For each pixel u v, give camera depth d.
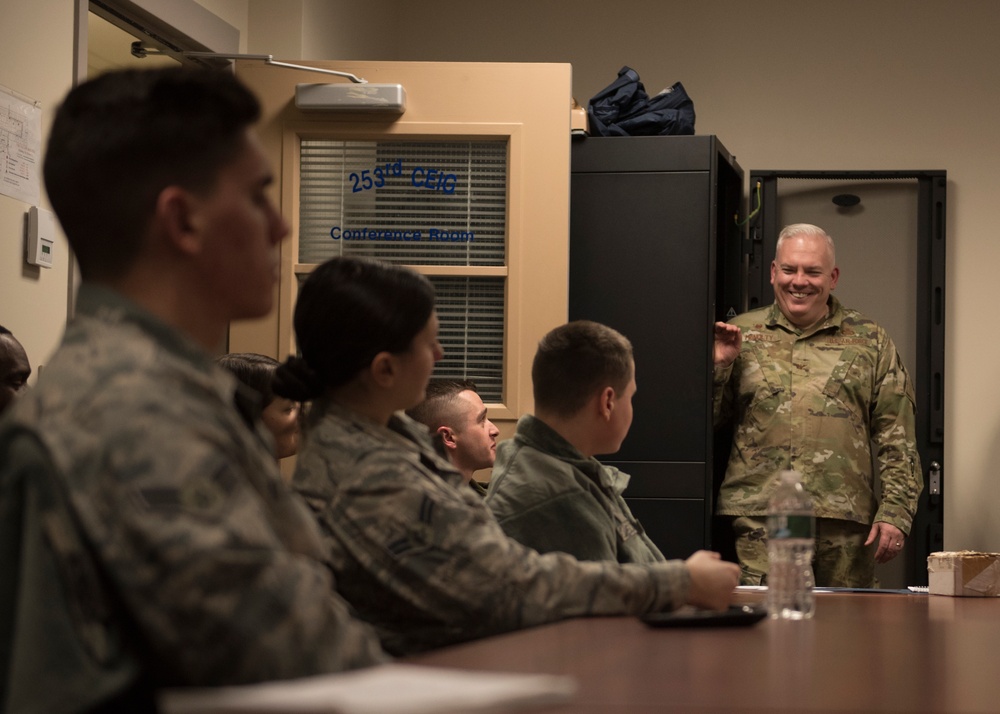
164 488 0.86
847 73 4.70
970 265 4.59
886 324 4.57
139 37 3.48
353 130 3.70
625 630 1.42
